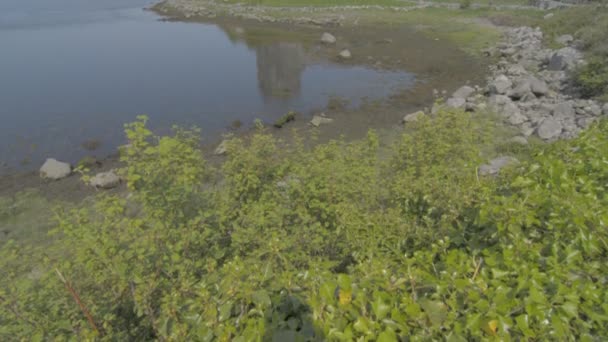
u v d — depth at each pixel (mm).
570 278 2576
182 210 5059
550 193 3381
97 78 23062
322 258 4793
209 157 13820
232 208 5668
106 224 4277
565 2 35719
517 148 11438
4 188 12117
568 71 17438
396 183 5742
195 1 51094
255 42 31391
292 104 19062
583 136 4559
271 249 3924
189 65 25688
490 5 40094
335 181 5746
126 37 33656
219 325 2559
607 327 2275
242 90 21078
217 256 4504
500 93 17312
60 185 12250
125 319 4133
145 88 21500
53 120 17406
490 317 2178
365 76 22781
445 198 4605
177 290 3369
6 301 3621
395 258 4047
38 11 46656
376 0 45125
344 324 2275
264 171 6594
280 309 2746
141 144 5145
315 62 25938
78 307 3818
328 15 40312
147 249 4152
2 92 20703
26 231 9469
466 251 3438
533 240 3152
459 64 23859
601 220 2938
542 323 2145
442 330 2246
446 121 7875
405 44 29391
